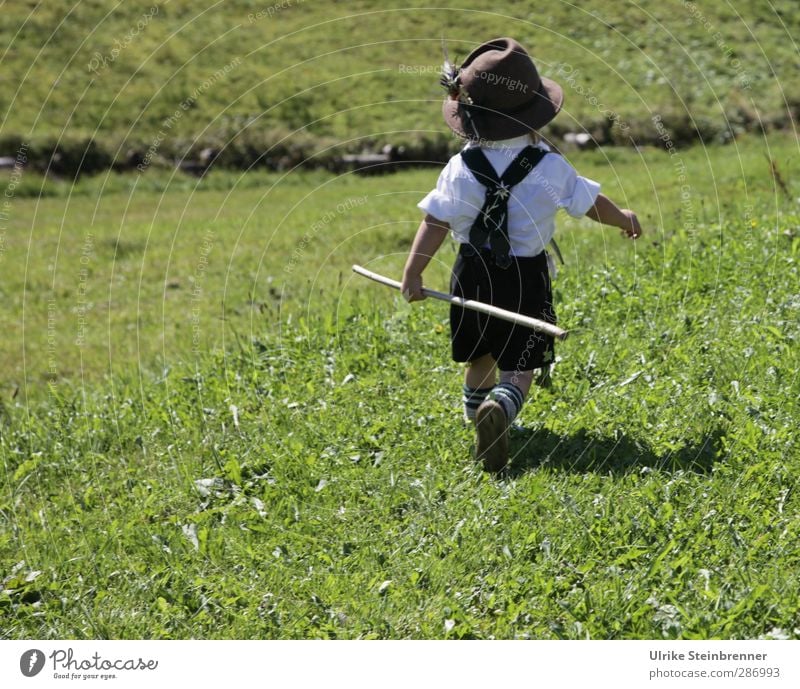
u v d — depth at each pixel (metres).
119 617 12.74
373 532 13.91
